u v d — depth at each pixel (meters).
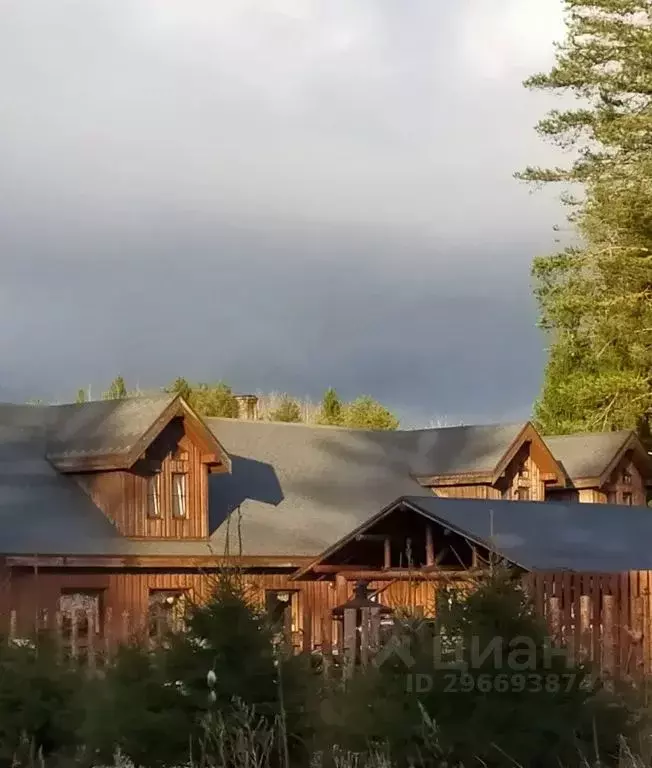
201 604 11.45
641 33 42.06
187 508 32.75
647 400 45.91
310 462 39.56
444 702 9.79
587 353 47.19
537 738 9.64
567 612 19.11
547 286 46.34
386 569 26.33
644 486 44.12
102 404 34.44
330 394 69.56
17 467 32.53
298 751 10.59
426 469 40.75
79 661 13.15
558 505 28.42
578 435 44.44
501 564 10.82
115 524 31.50
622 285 44.69
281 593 32.84
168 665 10.72
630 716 10.31
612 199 42.91
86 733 10.82
